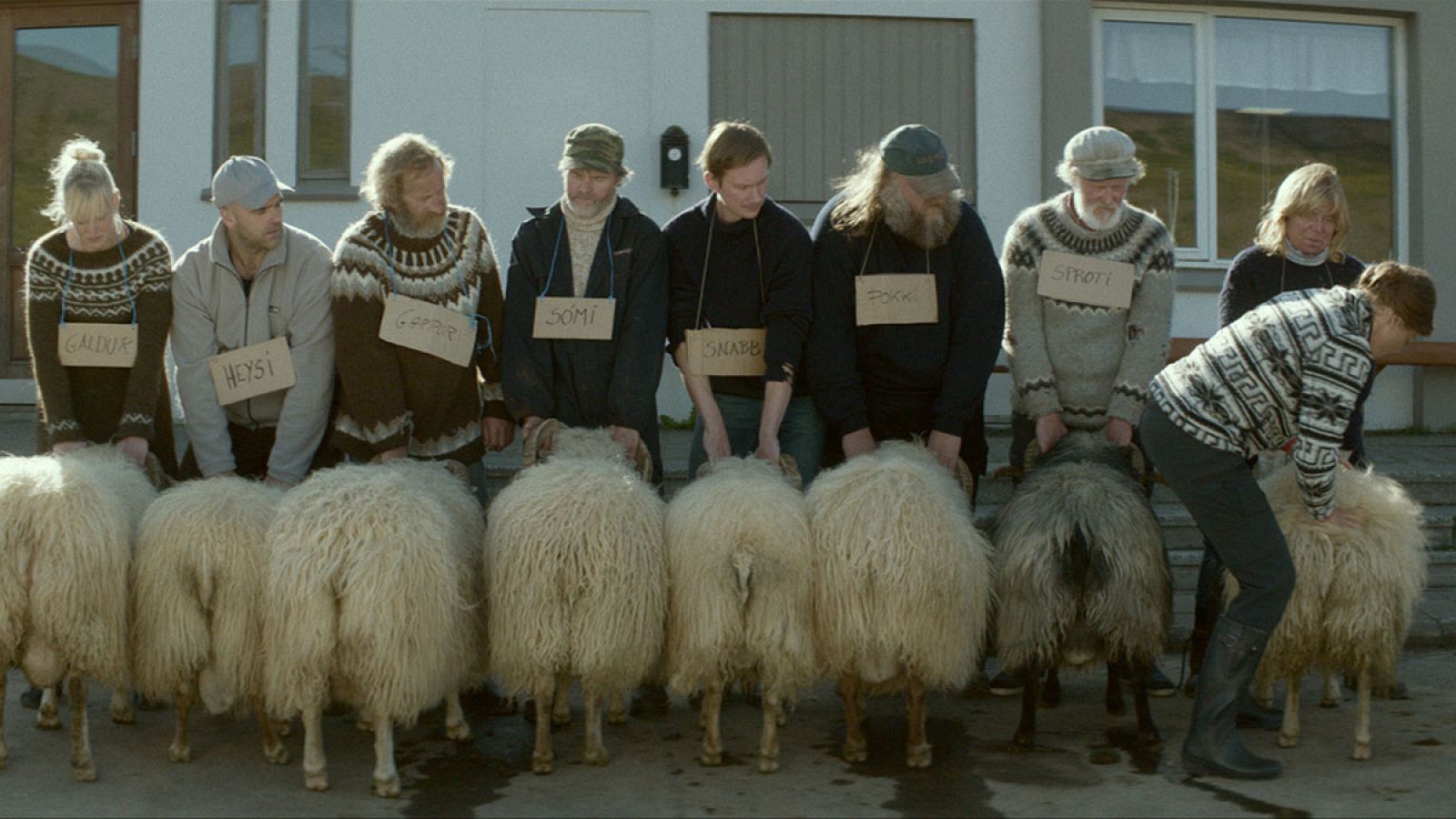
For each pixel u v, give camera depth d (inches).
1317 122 349.7
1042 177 334.6
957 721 205.6
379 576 162.2
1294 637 183.2
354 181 325.1
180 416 303.3
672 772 181.9
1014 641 183.3
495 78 324.5
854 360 206.4
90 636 169.9
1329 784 177.2
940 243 203.2
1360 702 186.5
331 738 195.9
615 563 170.7
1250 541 179.9
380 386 202.1
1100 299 207.5
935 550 172.2
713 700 183.0
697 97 327.3
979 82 333.1
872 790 175.0
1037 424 210.1
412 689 166.2
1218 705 181.0
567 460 180.9
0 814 163.6
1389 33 351.3
